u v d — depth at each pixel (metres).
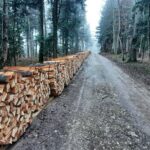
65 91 9.34
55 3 20.31
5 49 11.42
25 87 5.09
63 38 29.34
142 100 8.06
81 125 5.53
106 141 4.74
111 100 7.91
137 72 15.68
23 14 19.09
